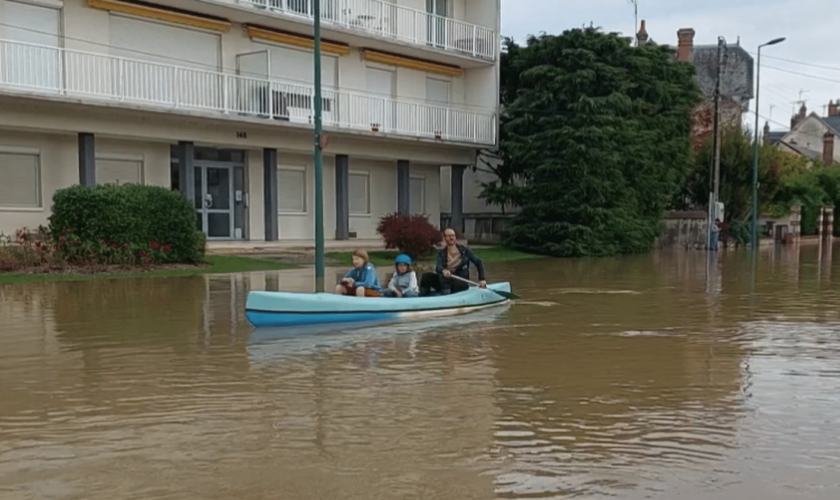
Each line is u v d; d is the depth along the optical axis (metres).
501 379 7.65
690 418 6.29
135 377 7.66
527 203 29.67
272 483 4.81
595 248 28.27
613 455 5.37
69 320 11.19
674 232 36.28
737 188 40.50
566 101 29.30
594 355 8.92
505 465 5.16
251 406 6.59
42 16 19.58
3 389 7.15
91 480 4.86
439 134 28.28
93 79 19.59
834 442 5.68
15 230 19.50
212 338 9.87
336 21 25.06
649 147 30.28
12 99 18.12
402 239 21.73
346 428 5.96
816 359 8.73
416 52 28.66
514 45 33.12
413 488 4.74
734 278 19.62
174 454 5.35
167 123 21.17
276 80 23.27
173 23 22.11
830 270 22.77
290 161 25.86
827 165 67.38
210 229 23.84
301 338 9.95
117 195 17.67
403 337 10.10
